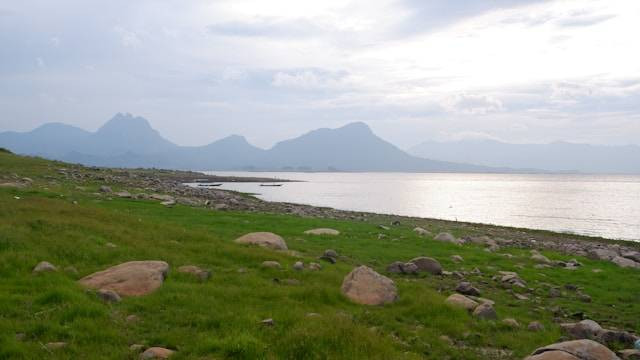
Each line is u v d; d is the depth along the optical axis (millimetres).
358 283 17141
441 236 35375
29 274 15641
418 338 13219
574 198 138250
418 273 22984
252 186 182750
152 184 75625
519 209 98188
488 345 13477
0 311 12273
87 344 10820
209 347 10852
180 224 31375
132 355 10289
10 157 72688
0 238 18469
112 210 32094
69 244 19328
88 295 13875
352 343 11281
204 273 17547
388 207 98438
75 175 61344
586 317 17469
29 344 10445
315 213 57875
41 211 25516
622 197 143625
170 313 13250
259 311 14031
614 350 13602
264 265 20188
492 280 22781
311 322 12570
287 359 10672
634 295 21469
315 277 19188
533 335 14266
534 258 29984
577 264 29500
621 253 37500
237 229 32125
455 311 15711
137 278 15344
